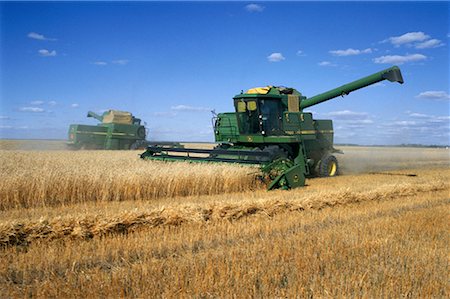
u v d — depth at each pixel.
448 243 6.71
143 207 8.94
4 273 5.14
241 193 11.87
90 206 9.61
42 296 4.44
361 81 15.99
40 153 22.80
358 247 6.16
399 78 15.24
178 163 14.06
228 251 5.94
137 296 4.42
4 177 9.76
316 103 16.83
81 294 4.48
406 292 4.62
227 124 16.34
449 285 4.89
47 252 5.85
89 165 13.18
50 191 10.09
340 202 10.17
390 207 9.92
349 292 4.54
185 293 4.47
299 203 9.50
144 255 5.88
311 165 17.09
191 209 8.07
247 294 4.45
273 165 12.80
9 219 7.38
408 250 6.16
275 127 15.62
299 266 5.28
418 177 17.12
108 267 5.46
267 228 7.45
